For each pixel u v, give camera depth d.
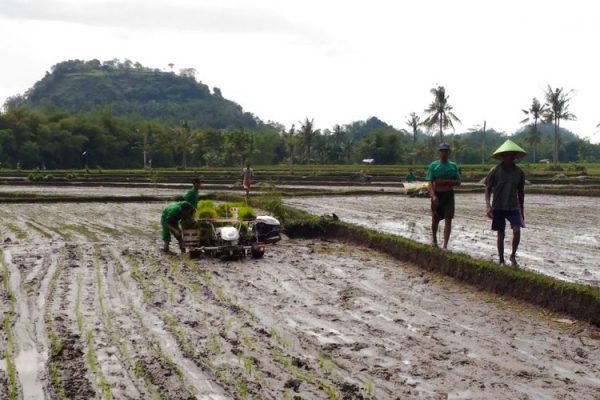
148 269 11.44
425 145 96.00
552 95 69.19
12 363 6.41
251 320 8.05
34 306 8.69
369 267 11.67
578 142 121.62
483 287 9.70
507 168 10.12
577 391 5.71
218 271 11.31
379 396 5.60
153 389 5.76
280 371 6.22
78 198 29.20
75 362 6.45
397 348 6.93
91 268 11.52
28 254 13.05
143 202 29.11
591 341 7.12
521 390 5.73
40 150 92.06
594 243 14.07
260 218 13.84
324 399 5.54
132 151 104.19
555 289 8.38
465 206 24.81
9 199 28.62
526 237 15.12
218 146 97.69
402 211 22.88
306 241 15.29
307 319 8.12
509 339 7.23
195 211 13.33
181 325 7.80
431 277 10.70
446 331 7.57
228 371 6.22
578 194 31.12
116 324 7.82
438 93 69.94
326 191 33.38
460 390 5.75
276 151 125.50
